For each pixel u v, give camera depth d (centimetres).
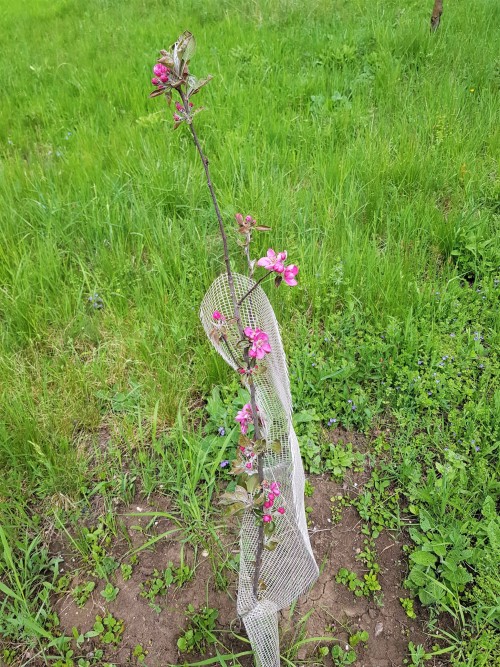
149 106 555
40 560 239
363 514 249
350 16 709
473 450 266
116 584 235
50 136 517
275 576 190
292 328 326
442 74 553
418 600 226
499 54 578
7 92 627
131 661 214
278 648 200
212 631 220
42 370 314
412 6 719
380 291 335
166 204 413
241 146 462
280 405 175
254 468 167
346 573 233
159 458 275
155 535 250
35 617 224
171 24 747
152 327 326
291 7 738
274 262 141
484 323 327
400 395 283
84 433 288
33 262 374
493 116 482
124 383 309
